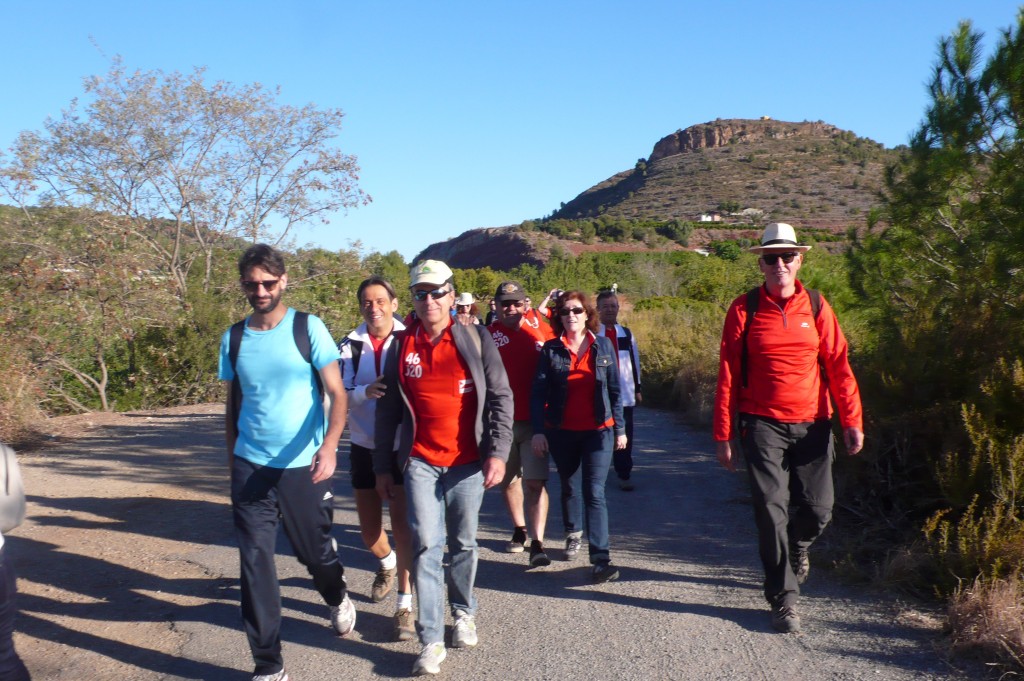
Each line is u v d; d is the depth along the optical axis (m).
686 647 4.42
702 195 134.75
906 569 5.04
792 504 4.91
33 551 6.29
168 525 7.03
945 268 7.25
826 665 4.14
